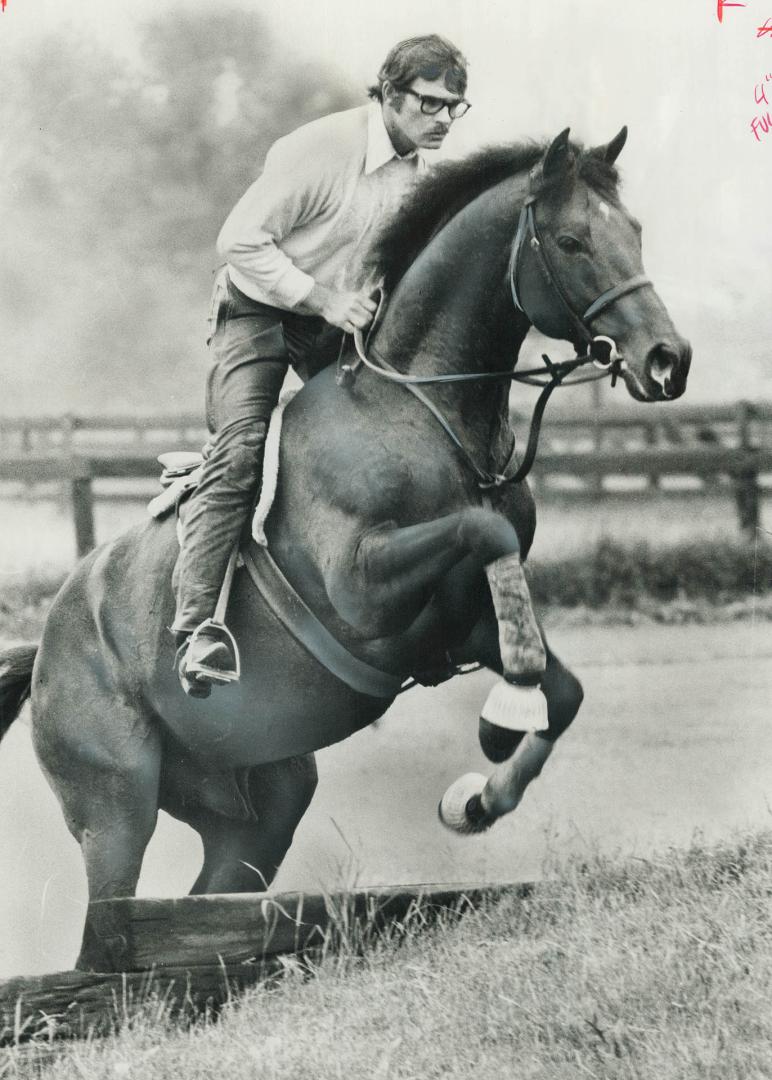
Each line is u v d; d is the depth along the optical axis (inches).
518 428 304.2
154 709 204.8
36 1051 191.9
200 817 219.6
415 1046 175.6
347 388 191.3
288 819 221.8
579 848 246.1
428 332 189.0
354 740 262.8
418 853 256.7
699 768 260.5
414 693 265.3
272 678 197.6
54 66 269.4
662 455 296.2
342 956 195.8
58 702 207.3
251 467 191.8
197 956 200.7
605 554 295.9
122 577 206.5
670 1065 166.9
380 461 185.2
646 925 192.7
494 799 211.2
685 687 275.6
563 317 183.0
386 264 192.1
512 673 180.1
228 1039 186.2
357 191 200.5
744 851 219.9
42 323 285.3
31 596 300.8
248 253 194.4
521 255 183.6
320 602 192.7
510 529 180.7
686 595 291.0
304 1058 176.6
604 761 259.8
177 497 204.8
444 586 188.2
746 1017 173.5
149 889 259.8
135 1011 197.0
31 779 257.4
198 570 190.7
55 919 252.4
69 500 300.8
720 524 292.5
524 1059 171.3
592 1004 176.6
